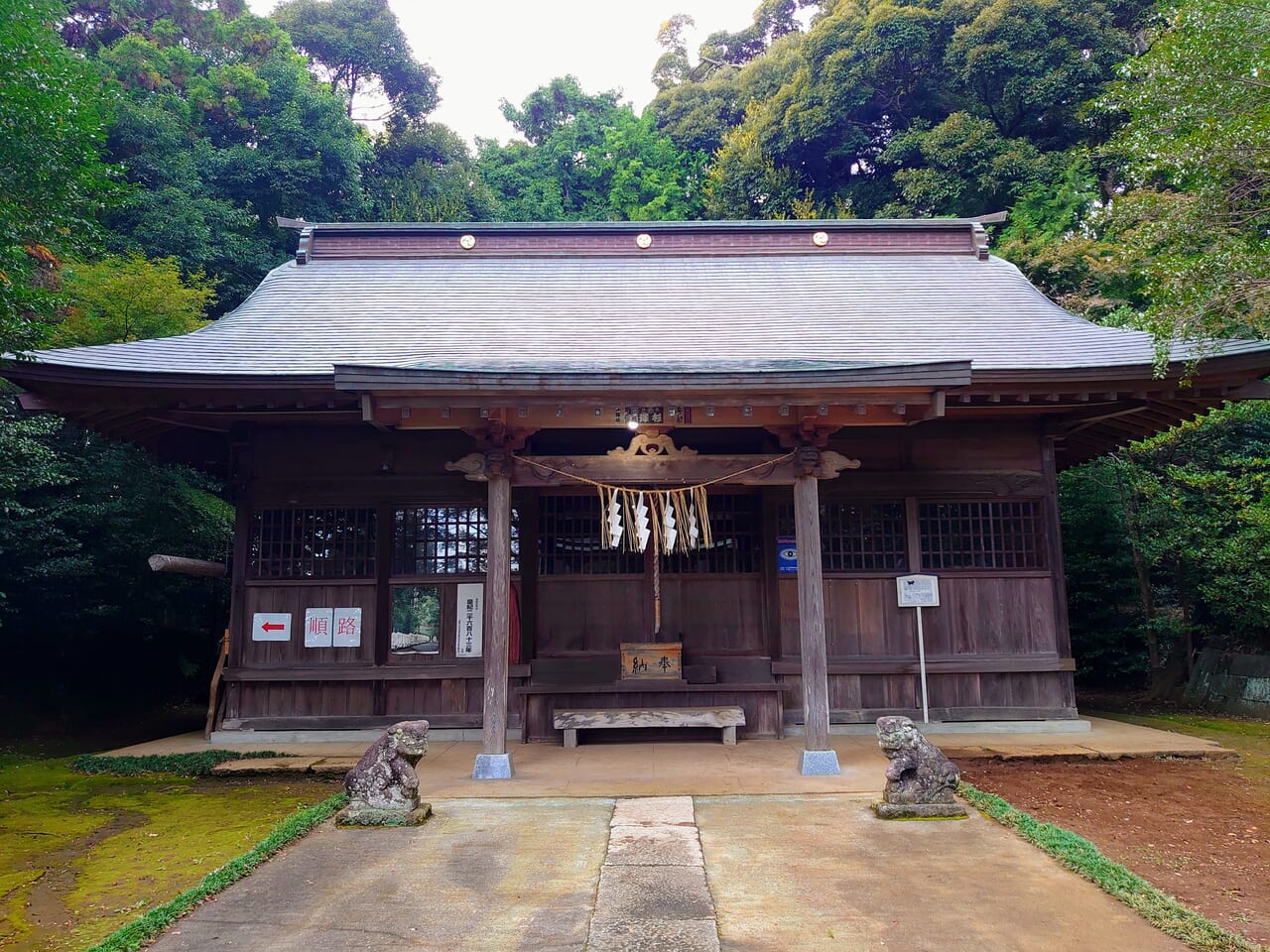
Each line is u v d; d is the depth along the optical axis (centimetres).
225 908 420
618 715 815
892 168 2703
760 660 908
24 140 711
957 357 884
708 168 3428
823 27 2655
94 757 832
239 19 2694
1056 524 936
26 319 849
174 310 1414
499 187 3812
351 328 991
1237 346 757
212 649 1619
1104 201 2148
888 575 931
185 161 2042
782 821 559
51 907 457
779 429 743
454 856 496
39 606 1252
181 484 1360
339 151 2488
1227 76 659
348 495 932
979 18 2305
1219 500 1229
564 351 930
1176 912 398
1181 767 787
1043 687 922
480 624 920
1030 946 365
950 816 562
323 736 907
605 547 934
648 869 466
